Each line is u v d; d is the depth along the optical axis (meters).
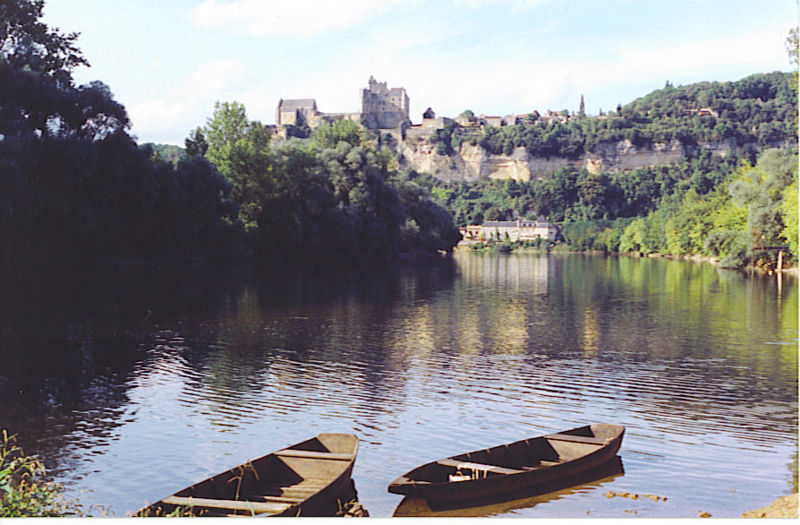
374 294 55.78
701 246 115.69
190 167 68.50
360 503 15.28
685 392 24.72
